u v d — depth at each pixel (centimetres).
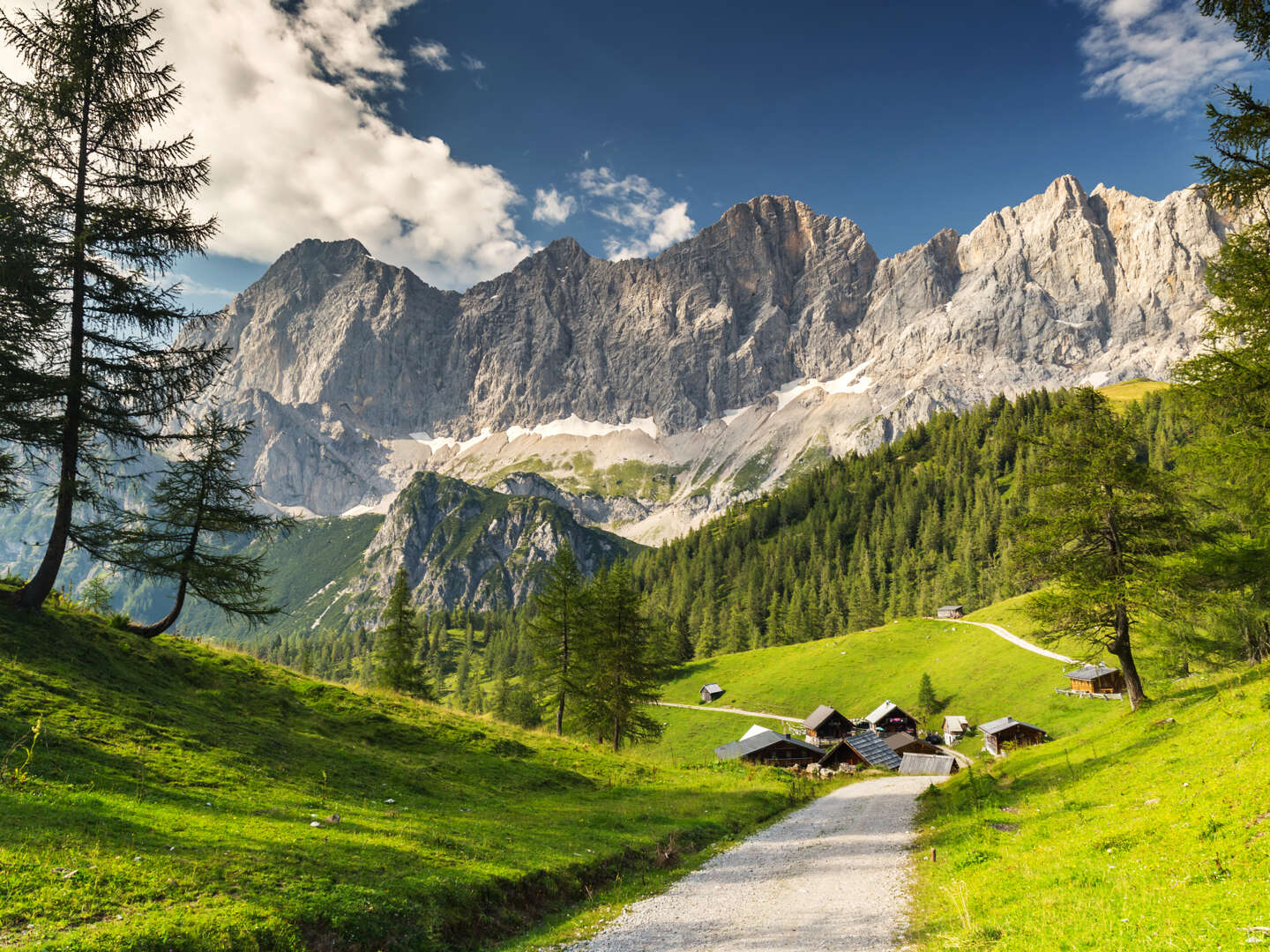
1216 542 3403
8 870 1192
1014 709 9256
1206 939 885
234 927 1214
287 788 2202
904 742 8562
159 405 2672
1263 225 1981
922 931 1374
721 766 5528
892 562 19625
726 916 1692
